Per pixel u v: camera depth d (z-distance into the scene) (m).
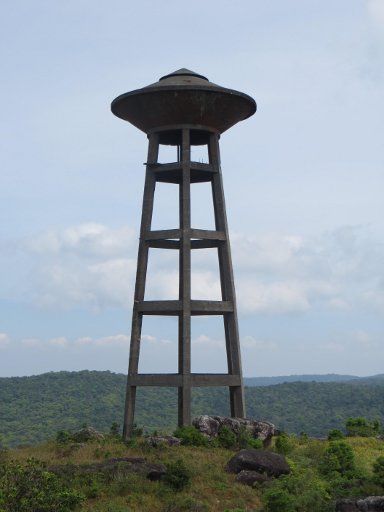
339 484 37.38
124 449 44.00
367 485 36.34
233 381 49.31
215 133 52.53
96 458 42.31
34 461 33.06
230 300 50.44
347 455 41.28
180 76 52.62
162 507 33.91
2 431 98.31
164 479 36.84
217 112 51.00
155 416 111.38
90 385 128.50
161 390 128.62
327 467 40.34
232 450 44.91
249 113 53.56
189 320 48.34
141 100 50.41
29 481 30.94
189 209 50.22
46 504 30.34
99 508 32.66
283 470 39.50
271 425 48.69
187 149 51.12
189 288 48.88
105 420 106.94
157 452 43.16
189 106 50.28
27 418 107.50
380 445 47.91
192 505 33.84
